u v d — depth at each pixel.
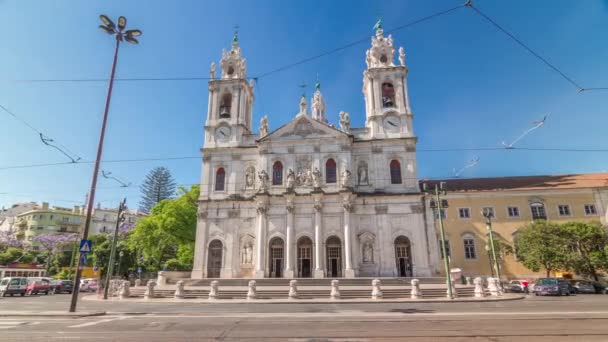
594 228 42.44
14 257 68.81
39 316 16.44
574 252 41.69
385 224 38.56
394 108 42.34
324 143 41.47
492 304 21.84
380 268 37.41
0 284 38.34
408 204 38.78
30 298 33.28
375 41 45.84
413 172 39.84
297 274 37.91
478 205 50.97
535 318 14.34
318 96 55.62
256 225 39.59
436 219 51.22
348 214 38.28
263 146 42.16
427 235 39.06
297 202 39.84
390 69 43.62
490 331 11.52
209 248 40.47
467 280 36.78
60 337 10.91
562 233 43.00
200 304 23.69
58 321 14.62
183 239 48.75
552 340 10.09
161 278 36.66
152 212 52.44
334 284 26.97
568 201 49.41
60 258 67.50
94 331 11.99
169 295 30.12
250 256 39.47
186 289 30.83
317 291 28.92
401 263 37.84
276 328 12.46
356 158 41.56
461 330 11.74
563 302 23.28
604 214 48.06
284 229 39.19
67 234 83.38
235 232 40.31
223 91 46.00
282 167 41.66
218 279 34.78
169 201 51.66
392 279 33.50
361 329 12.13
